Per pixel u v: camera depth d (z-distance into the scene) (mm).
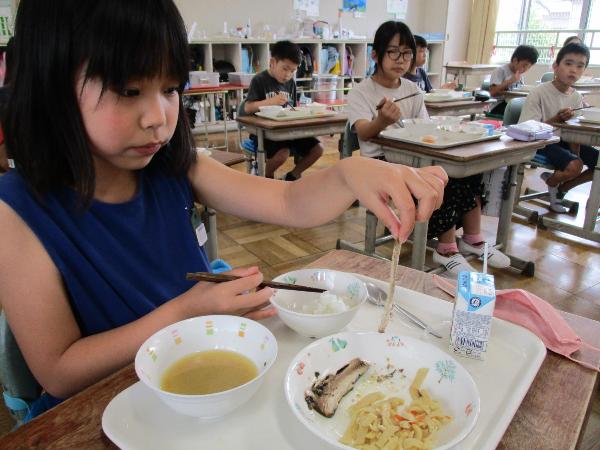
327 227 2969
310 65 5895
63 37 535
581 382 583
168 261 816
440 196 667
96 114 568
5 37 4141
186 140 850
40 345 611
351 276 781
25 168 614
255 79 3623
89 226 699
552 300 2102
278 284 722
